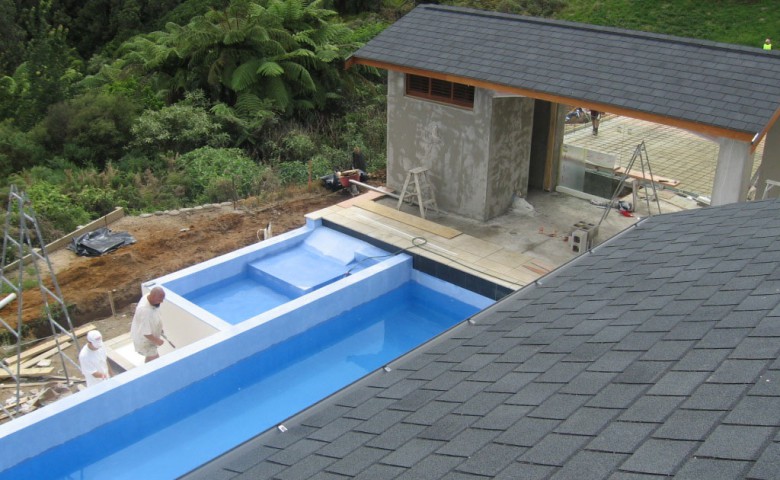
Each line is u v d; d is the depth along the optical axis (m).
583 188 15.96
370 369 11.26
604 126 23.50
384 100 24.36
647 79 11.29
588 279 7.53
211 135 20.53
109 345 11.23
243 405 10.34
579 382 5.05
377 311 12.61
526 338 6.30
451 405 5.32
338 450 5.06
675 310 5.91
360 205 14.86
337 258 13.45
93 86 25.23
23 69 26.75
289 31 24.83
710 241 7.63
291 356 11.32
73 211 15.43
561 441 4.25
